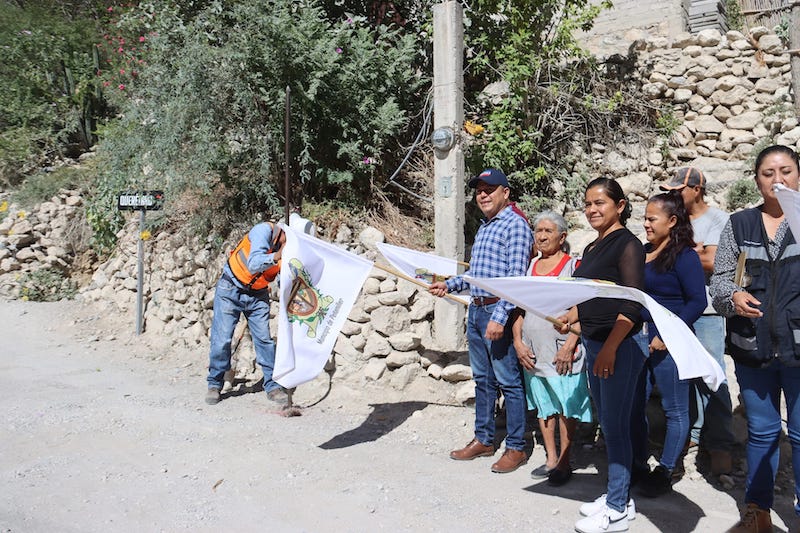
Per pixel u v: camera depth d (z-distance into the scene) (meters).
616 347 3.31
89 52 12.49
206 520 3.62
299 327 4.66
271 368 5.67
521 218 4.43
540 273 4.32
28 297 8.97
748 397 3.31
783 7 10.84
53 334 7.78
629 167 8.02
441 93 5.89
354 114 7.41
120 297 8.27
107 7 13.35
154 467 4.30
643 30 10.33
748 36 8.23
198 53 6.96
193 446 4.67
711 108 8.16
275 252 5.57
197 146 7.03
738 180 7.14
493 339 4.21
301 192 7.52
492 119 7.50
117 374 6.46
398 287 5.84
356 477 4.20
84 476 4.14
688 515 3.71
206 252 7.15
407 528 3.55
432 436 4.97
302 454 4.57
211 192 7.43
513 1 7.70
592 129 8.27
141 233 7.54
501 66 7.74
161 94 7.45
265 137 7.20
